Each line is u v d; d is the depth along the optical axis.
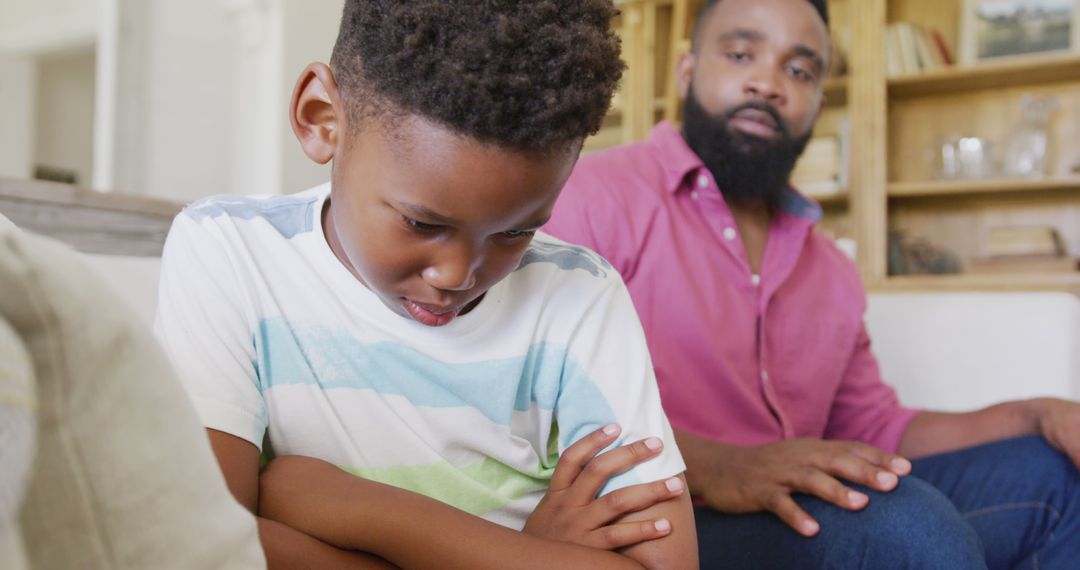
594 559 0.60
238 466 0.59
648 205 1.12
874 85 3.11
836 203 3.29
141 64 2.59
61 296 0.25
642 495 0.64
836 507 0.83
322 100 0.60
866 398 1.24
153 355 0.29
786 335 1.16
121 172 2.55
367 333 0.67
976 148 3.15
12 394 0.22
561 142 0.52
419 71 0.50
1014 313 1.48
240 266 0.66
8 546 0.23
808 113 1.21
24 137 3.03
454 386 0.68
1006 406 1.11
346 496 0.59
